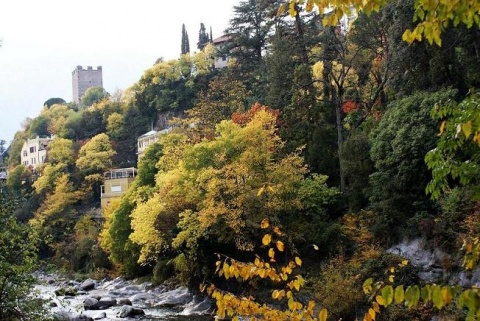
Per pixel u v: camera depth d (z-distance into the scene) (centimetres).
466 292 327
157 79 9494
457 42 2605
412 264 2172
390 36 2872
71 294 3831
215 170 2750
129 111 9912
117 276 4847
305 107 3781
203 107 5128
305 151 3612
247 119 3828
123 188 7631
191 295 3194
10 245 1466
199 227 2802
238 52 6538
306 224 2934
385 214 2528
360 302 1967
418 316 1720
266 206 2667
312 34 4094
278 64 4106
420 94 2547
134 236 3200
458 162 602
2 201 1510
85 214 7406
